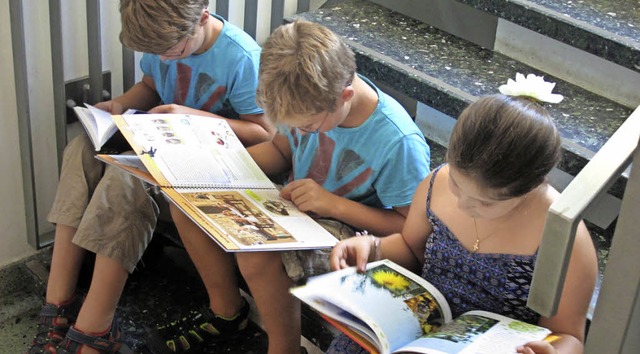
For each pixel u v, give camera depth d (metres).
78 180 1.97
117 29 2.28
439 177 1.58
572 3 2.11
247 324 2.15
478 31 2.28
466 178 1.31
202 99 2.09
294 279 1.72
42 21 2.14
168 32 1.82
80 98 2.29
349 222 1.76
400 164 1.74
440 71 2.13
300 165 1.89
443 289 1.57
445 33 2.35
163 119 1.90
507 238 1.47
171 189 1.68
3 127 2.21
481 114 1.30
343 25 2.34
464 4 2.23
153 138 1.82
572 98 2.08
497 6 2.12
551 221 0.94
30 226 2.37
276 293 1.75
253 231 1.59
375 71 2.18
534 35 2.17
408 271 1.54
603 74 2.08
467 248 1.52
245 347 2.10
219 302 2.04
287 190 1.78
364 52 2.20
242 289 2.18
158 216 2.19
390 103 1.77
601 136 1.92
